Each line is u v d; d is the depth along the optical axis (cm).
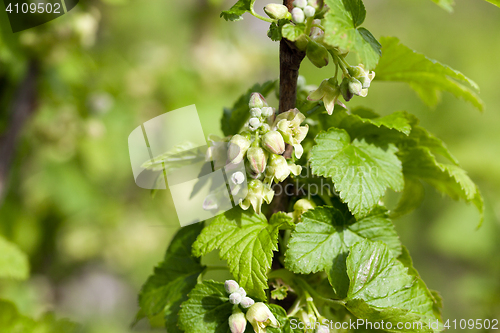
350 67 31
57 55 49
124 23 89
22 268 40
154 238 88
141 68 81
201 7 88
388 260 32
